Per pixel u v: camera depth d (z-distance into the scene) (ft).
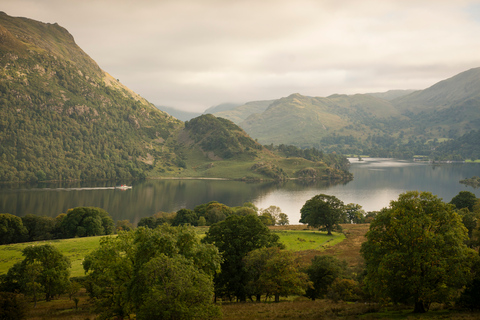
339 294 172.45
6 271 257.34
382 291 124.57
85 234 460.96
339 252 315.99
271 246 193.77
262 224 196.24
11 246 348.18
